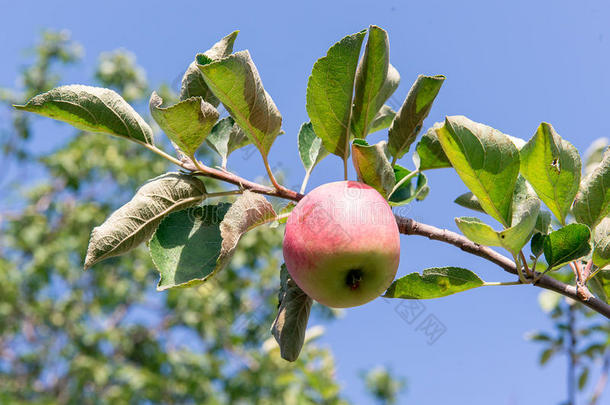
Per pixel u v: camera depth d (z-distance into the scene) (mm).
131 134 570
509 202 531
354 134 594
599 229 555
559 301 1149
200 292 2344
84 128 568
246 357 2230
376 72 577
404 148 608
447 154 523
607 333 1105
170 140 565
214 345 2385
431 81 576
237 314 2309
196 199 565
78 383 2363
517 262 528
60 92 551
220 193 569
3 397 2086
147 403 2461
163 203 557
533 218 500
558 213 557
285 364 1975
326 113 572
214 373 2311
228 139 620
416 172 620
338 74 561
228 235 521
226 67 522
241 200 532
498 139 521
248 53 528
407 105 592
